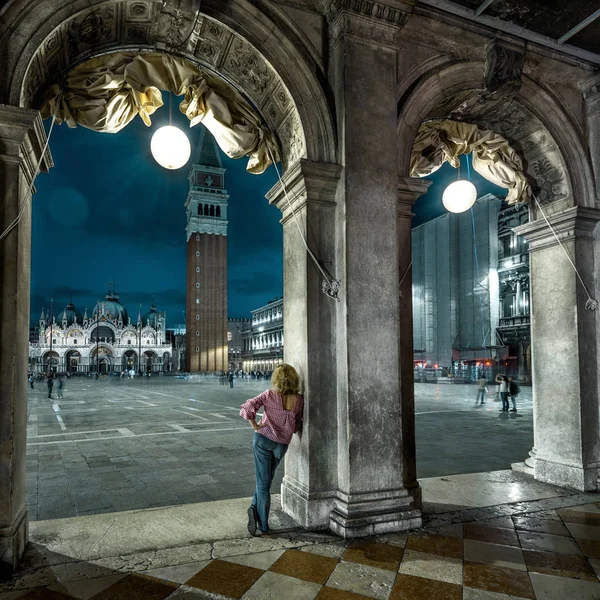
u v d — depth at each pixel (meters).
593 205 6.49
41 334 122.12
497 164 6.92
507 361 40.53
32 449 9.66
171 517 5.03
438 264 47.66
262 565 3.89
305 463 4.84
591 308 6.33
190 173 95.25
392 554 4.10
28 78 4.23
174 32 4.96
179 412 17.22
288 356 5.35
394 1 5.06
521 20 5.67
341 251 4.93
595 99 6.54
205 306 88.69
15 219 3.94
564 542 4.36
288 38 4.93
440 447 9.68
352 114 4.97
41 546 4.28
